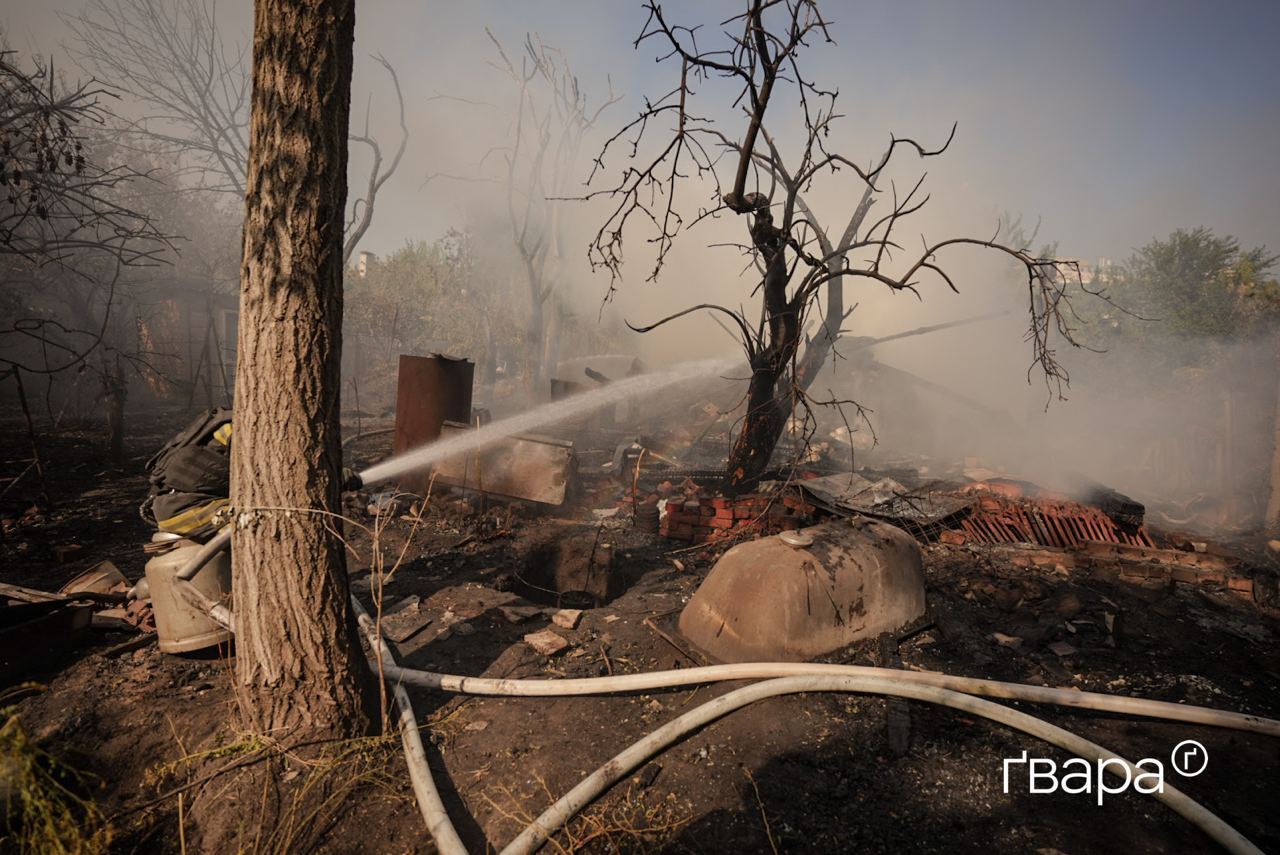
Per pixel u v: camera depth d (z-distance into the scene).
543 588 5.70
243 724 2.89
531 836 2.30
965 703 3.12
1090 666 3.96
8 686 3.28
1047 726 2.99
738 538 6.03
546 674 3.68
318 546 2.77
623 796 2.65
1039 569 5.57
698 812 2.59
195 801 2.58
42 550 5.27
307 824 2.49
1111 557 5.69
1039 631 4.34
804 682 3.26
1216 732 3.25
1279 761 3.04
